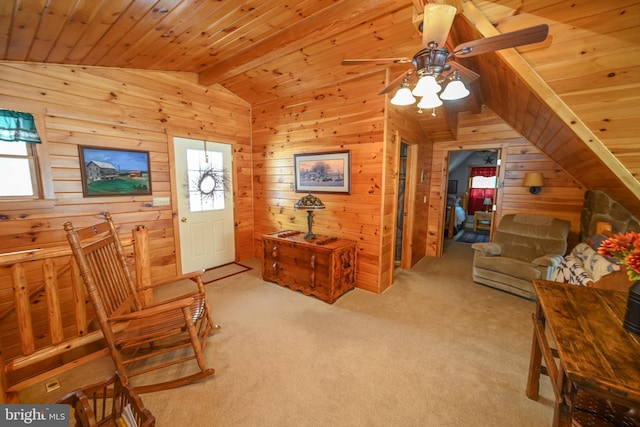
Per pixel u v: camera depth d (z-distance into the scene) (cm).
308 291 304
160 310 167
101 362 199
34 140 240
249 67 292
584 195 346
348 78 305
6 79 225
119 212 299
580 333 113
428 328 240
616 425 119
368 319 255
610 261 206
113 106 288
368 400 161
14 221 235
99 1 157
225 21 209
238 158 419
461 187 901
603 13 131
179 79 339
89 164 273
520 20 153
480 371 186
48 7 154
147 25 199
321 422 146
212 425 144
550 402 160
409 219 403
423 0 155
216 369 186
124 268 208
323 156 338
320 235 348
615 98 148
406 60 162
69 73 257
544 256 312
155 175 327
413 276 378
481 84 318
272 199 414
